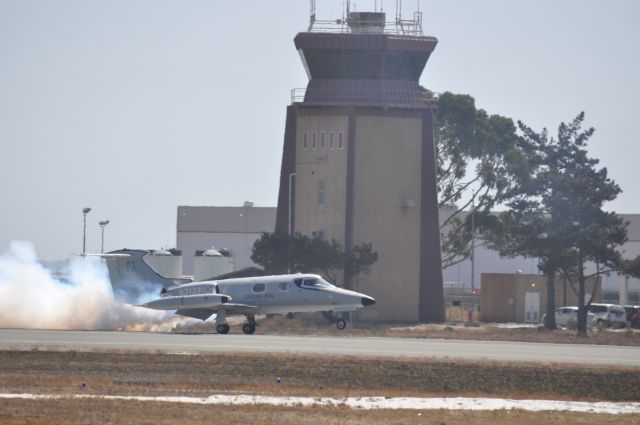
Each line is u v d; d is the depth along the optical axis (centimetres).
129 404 13162
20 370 16275
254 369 16662
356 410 13475
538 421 13075
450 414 13425
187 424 11775
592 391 16062
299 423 12050
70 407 12781
